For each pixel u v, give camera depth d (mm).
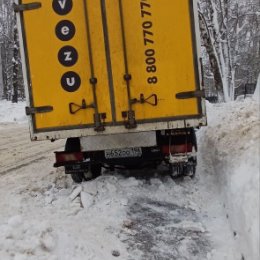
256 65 24594
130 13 3682
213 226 3316
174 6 3645
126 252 2965
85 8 3717
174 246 3043
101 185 4051
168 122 3707
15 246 2697
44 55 3805
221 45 12922
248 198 2896
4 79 24844
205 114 3670
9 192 4230
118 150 4125
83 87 3781
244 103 6406
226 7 14281
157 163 4750
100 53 3736
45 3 3766
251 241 2545
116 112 3758
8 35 24047
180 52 3666
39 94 3842
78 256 2773
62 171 4965
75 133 3812
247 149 3678
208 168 4688
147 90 3709
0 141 8148
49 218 3436
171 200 3893
